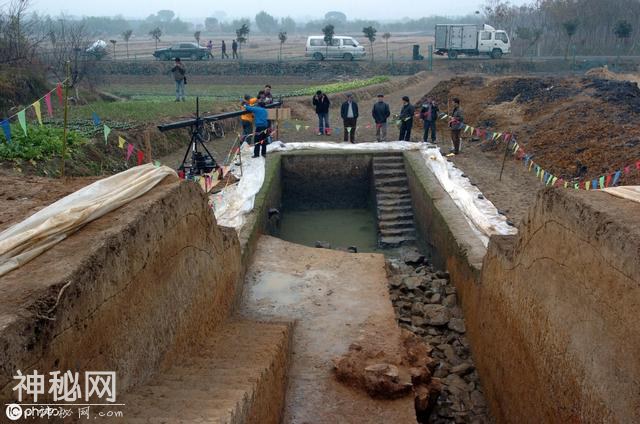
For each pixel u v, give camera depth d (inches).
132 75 1514.5
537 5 2327.8
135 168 243.1
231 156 638.5
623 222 181.2
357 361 271.6
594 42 1927.9
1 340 118.8
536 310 236.1
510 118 795.4
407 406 247.9
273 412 222.2
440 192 498.6
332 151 637.9
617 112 652.7
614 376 173.8
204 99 1026.7
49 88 919.0
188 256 244.2
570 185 508.1
